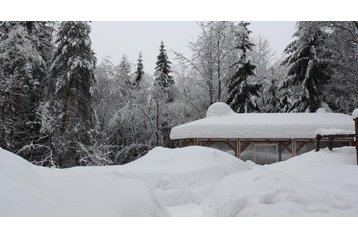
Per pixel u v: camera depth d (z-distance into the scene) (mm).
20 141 22922
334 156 14984
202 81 34531
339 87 28844
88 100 23484
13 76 20344
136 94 34656
